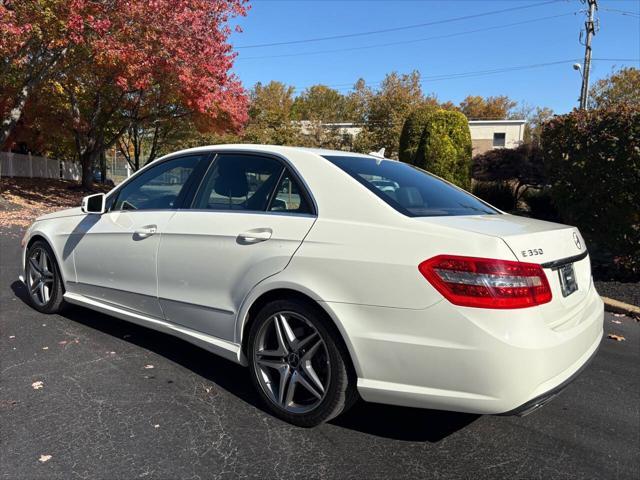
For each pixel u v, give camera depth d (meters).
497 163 18.48
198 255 3.57
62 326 4.81
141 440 2.95
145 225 3.99
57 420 3.13
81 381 3.68
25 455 2.76
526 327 2.52
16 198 18.89
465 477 2.72
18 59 13.62
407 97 31.03
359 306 2.79
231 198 3.62
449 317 2.55
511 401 2.49
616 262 7.07
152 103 24.09
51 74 16.36
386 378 2.74
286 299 3.10
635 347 4.96
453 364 2.55
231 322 3.39
